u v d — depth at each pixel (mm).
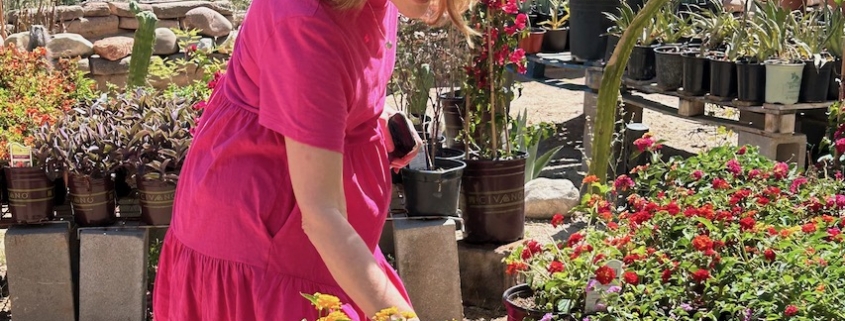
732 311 2680
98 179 3689
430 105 6832
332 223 1488
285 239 1646
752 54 5238
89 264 3746
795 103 5078
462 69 3973
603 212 3268
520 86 4652
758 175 3746
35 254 3754
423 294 3799
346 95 1559
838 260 2838
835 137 4488
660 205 3314
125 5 7891
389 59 1746
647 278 2957
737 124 5387
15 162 3709
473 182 4000
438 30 4309
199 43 7480
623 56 4297
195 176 1707
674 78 5559
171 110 3900
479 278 4012
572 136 6977
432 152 3963
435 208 3820
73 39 7324
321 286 1677
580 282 2865
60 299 3791
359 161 1719
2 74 5559
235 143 1647
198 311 1750
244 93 1658
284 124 1514
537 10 7152
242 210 1646
